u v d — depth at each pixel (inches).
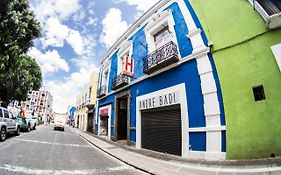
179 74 341.1
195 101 301.3
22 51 507.5
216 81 278.8
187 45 334.6
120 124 580.1
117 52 642.2
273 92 223.8
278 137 211.8
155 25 429.4
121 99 597.3
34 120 894.4
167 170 234.1
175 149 327.3
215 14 303.3
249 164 213.5
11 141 407.2
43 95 3440.0
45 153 306.8
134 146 441.1
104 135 696.4
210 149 265.4
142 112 438.0
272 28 235.3
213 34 296.8
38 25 501.4
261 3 255.0
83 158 299.7
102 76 780.6
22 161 237.1
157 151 368.2
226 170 212.5
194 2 343.9
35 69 1015.0
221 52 280.8
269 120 221.5
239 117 246.1
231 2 286.4
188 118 307.0
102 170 234.1
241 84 252.1
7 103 836.6
